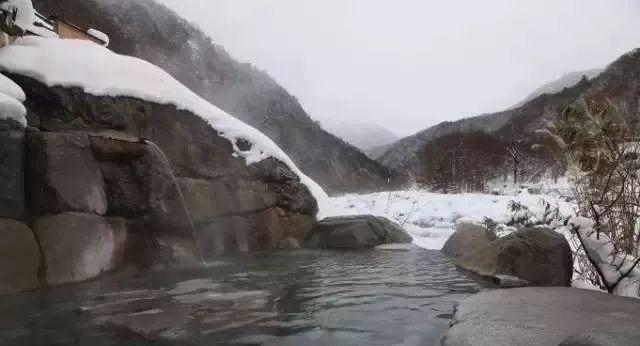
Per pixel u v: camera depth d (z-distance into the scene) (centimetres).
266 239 932
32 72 689
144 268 588
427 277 562
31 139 517
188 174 829
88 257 524
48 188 507
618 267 425
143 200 608
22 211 498
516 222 1045
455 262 686
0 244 449
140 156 619
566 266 532
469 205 1423
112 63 802
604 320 300
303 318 357
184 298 420
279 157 1028
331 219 1042
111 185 586
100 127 735
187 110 870
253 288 476
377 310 386
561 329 279
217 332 315
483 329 286
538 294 397
